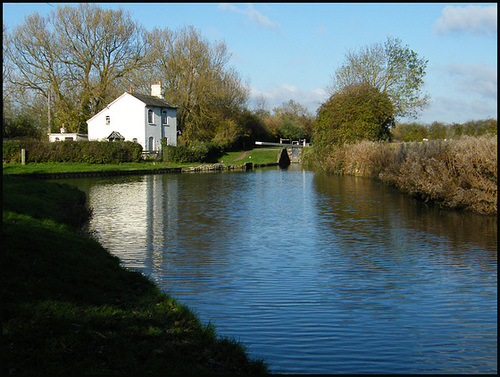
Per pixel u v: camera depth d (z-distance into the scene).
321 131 46.94
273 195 25.22
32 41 48.66
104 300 6.95
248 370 5.41
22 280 6.74
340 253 12.07
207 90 56.81
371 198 23.67
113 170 39.38
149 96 55.66
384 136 43.38
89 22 50.56
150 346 5.61
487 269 10.49
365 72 46.22
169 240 13.45
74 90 52.56
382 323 7.39
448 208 19.70
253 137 76.19
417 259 11.42
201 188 28.88
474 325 7.34
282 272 10.27
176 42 56.56
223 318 7.50
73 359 5.05
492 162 16.92
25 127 51.19
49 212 11.97
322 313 7.79
